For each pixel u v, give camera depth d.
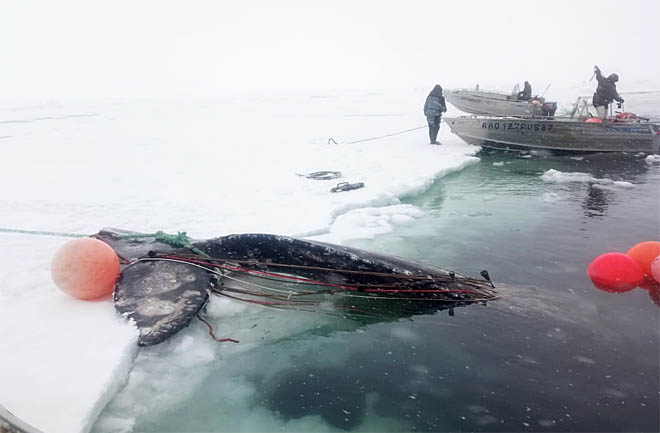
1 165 9.47
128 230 5.45
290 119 18.53
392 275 4.11
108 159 10.25
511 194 7.68
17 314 3.49
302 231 5.48
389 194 7.26
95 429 2.62
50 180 8.20
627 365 3.15
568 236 5.61
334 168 9.31
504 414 2.76
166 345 3.38
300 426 2.72
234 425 2.74
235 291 4.02
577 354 3.29
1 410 2.13
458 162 9.76
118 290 3.72
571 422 2.67
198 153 11.11
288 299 4.13
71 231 5.44
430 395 2.95
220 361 3.33
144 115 19.75
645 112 18.81
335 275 4.29
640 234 5.60
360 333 3.69
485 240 5.54
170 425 2.72
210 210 6.39
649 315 3.75
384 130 15.18
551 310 3.87
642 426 2.62
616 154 10.48
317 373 3.20
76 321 3.41
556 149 10.74
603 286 4.27
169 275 3.97
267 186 7.82
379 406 2.87
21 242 5.03
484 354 3.34
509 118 10.99
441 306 4.06
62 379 2.77
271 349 3.48
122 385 2.97
